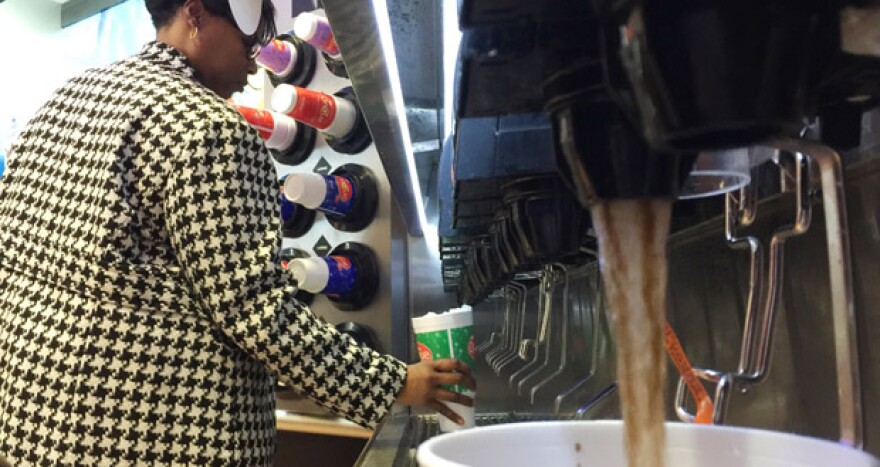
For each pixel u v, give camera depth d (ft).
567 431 1.22
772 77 0.55
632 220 0.72
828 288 1.42
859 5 0.60
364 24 1.38
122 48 8.03
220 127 2.43
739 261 1.77
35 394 2.39
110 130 2.46
